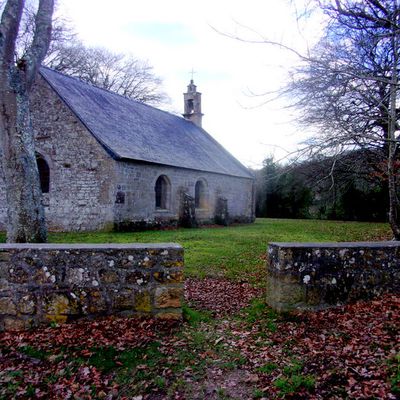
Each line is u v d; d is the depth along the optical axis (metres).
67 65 30.89
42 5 7.88
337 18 6.05
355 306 4.80
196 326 4.55
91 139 14.73
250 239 13.45
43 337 3.95
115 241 11.70
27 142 7.19
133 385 3.28
